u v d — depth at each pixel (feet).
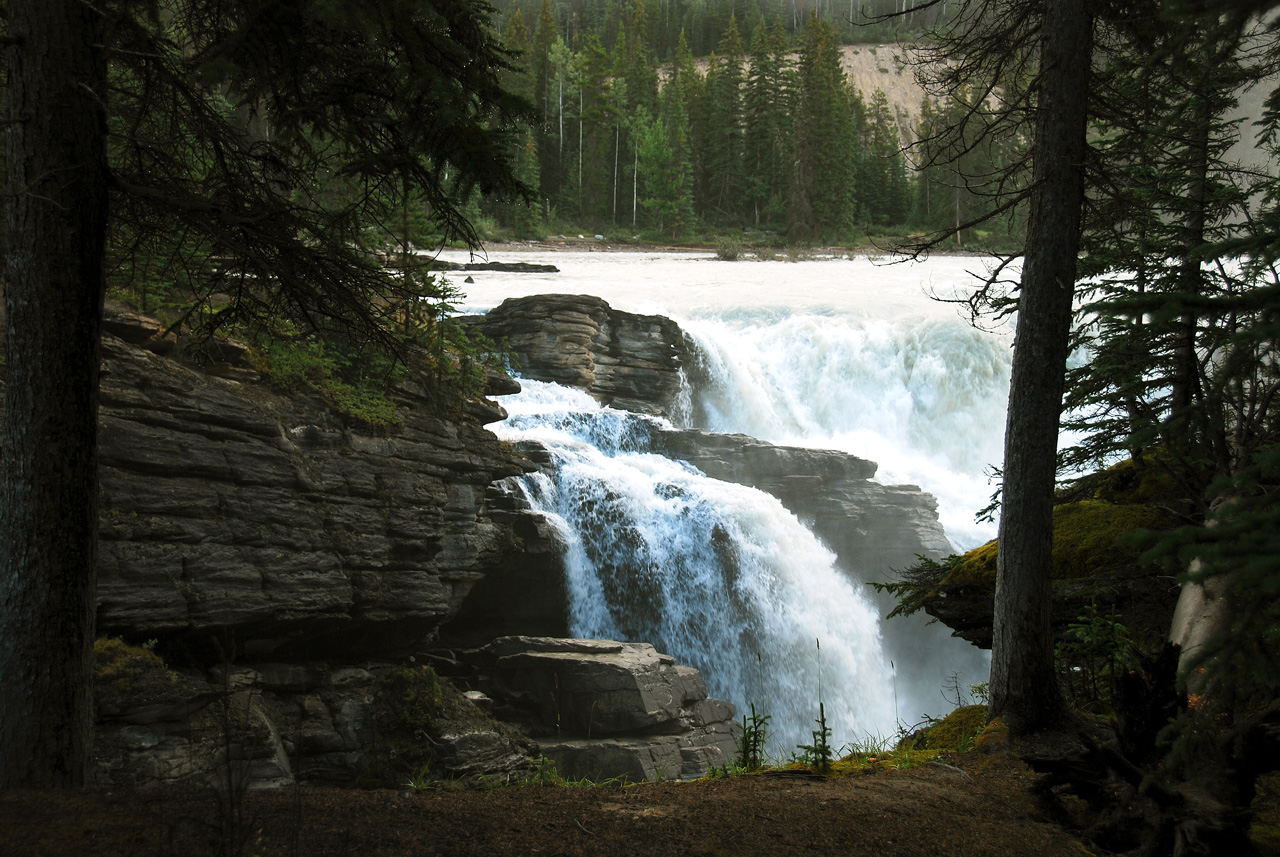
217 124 22.91
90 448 20.62
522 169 276.82
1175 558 11.01
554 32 371.97
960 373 147.64
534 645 64.34
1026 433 28.60
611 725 58.85
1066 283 28.43
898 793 21.81
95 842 14.26
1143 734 19.80
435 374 61.46
